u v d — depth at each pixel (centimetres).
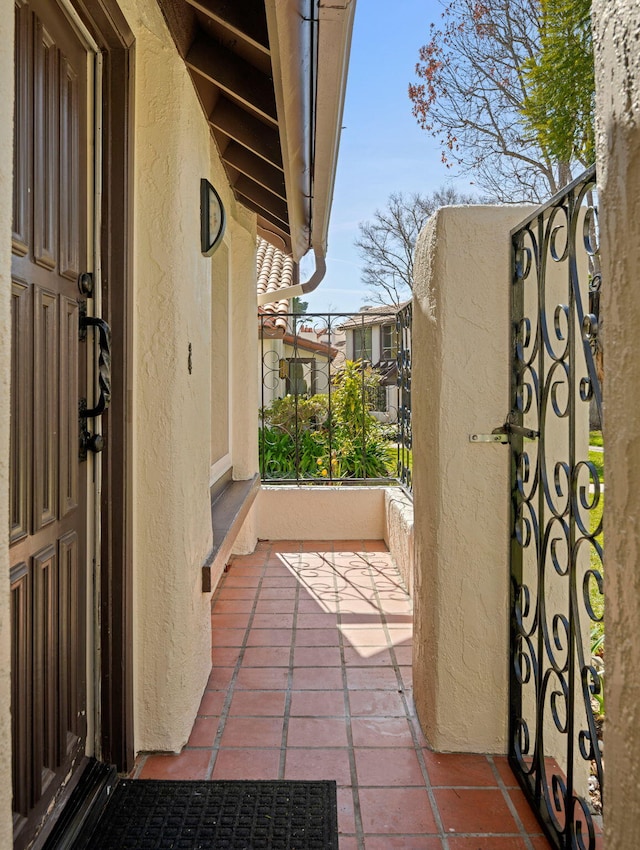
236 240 479
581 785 204
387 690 265
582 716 211
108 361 188
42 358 150
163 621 216
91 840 170
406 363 488
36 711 148
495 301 209
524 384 203
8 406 92
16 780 136
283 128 267
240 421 483
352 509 526
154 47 212
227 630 331
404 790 197
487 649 215
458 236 209
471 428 211
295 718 242
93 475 194
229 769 208
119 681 201
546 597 212
